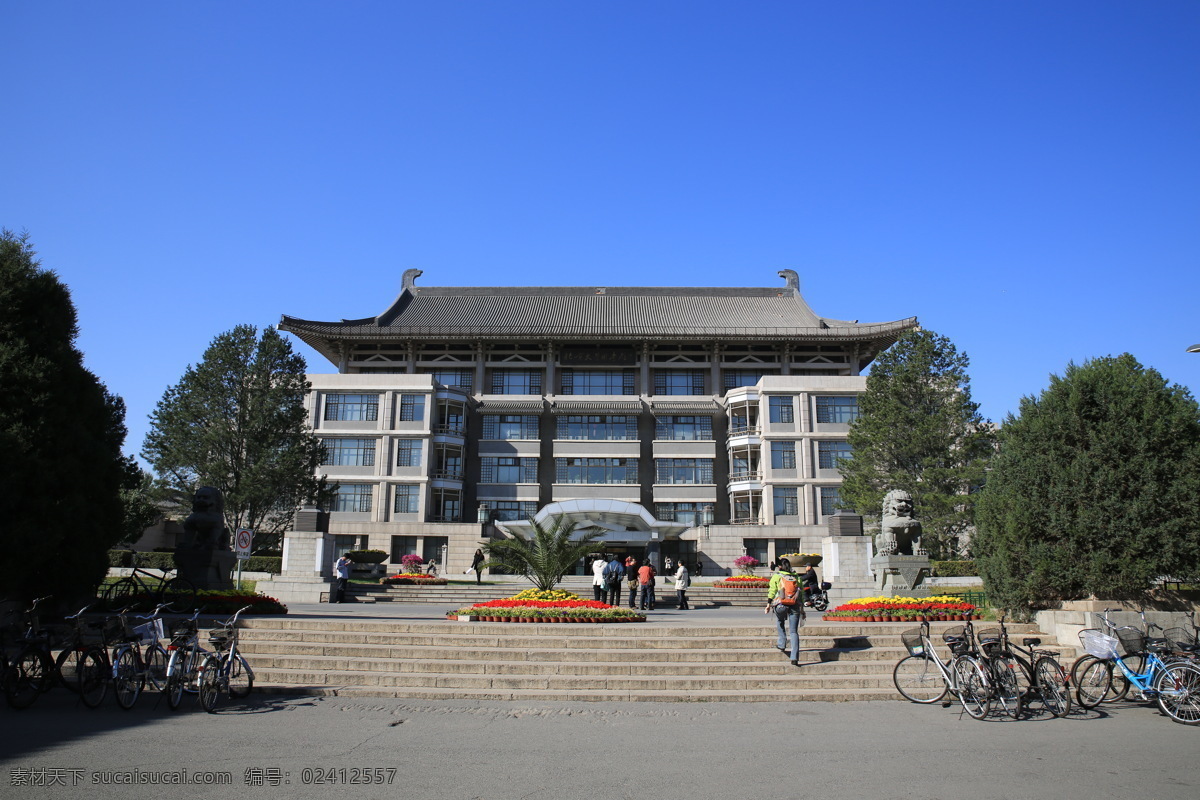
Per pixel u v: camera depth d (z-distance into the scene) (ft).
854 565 105.70
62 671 43.24
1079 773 28.12
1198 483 48.88
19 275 53.78
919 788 26.20
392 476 178.81
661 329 198.08
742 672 45.21
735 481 187.62
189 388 136.15
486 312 219.20
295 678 43.60
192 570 67.00
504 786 26.04
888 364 148.77
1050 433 53.11
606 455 192.54
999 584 54.34
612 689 42.63
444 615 78.07
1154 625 43.16
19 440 49.55
